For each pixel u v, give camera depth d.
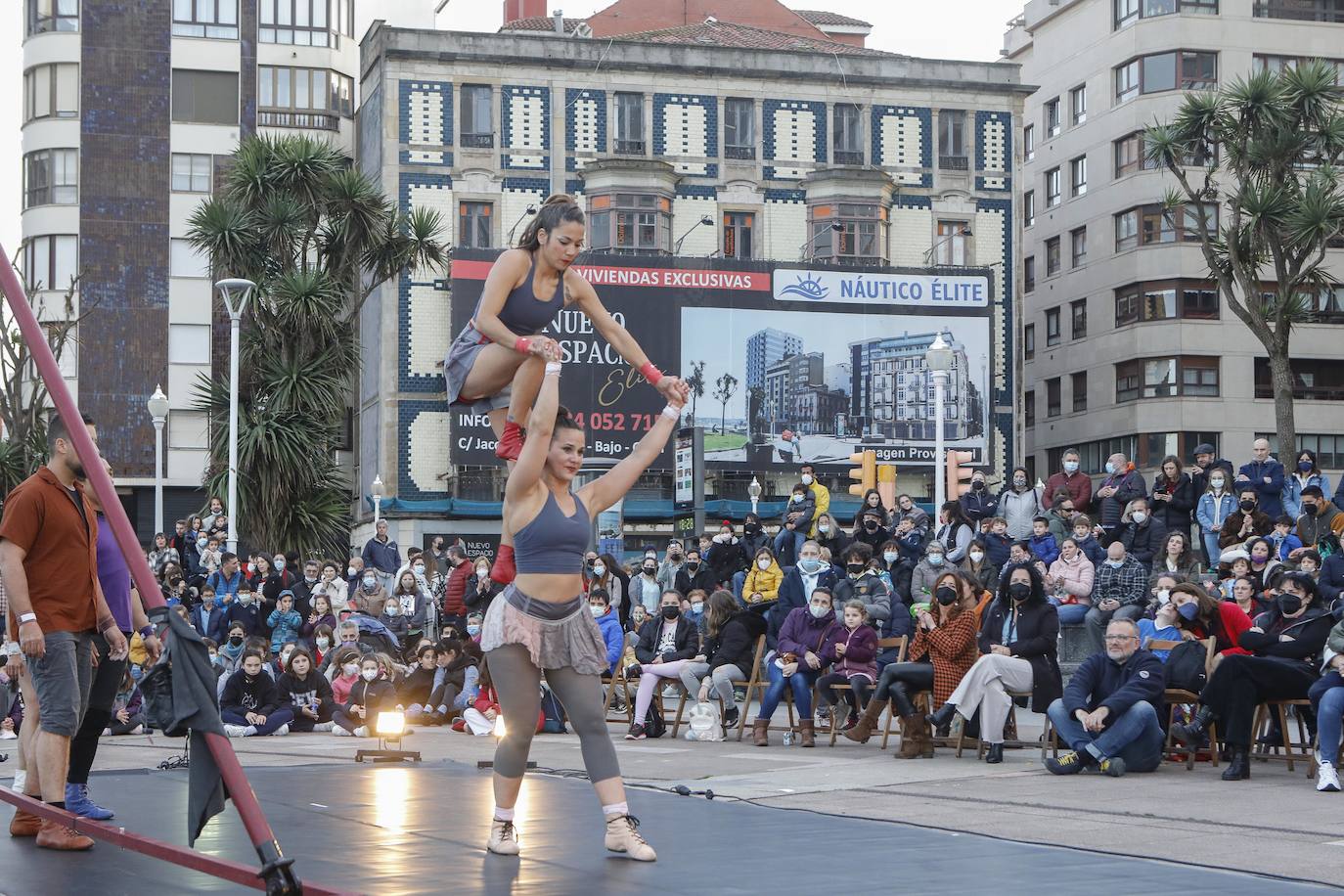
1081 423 52.38
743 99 45.28
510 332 6.88
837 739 15.95
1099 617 17.91
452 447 42.28
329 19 49.31
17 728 17.41
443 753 14.38
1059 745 13.52
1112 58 51.66
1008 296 45.91
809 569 18.25
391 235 35.03
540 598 7.21
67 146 47.38
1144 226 49.91
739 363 42.81
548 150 44.28
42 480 7.69
